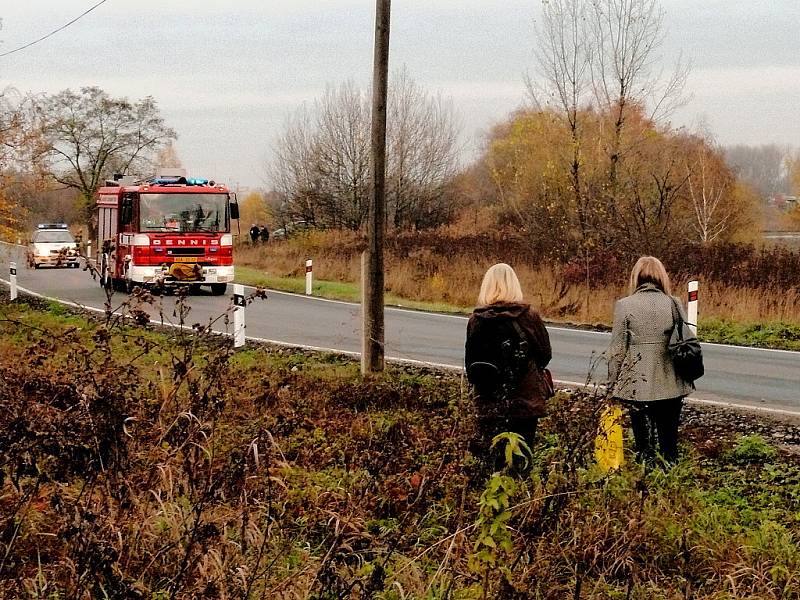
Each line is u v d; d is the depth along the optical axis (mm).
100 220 31219
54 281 33938
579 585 4953
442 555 5449
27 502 5324
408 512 5805
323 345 16844
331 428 8891
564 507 5688
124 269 26562
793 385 13258
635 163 30344
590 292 23219
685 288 21969
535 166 32781
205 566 4629
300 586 4703
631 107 30453
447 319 21703
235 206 26656
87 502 5004
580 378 13555
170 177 27359
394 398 10977
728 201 40438
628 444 8969
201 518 5031
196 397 5809
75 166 67062
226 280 26609
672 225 28000
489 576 4812
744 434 10055
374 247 12984
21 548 5035
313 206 54906
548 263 27219
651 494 6594
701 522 6410
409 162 53969
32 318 18312
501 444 6449
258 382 10789
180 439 5602
